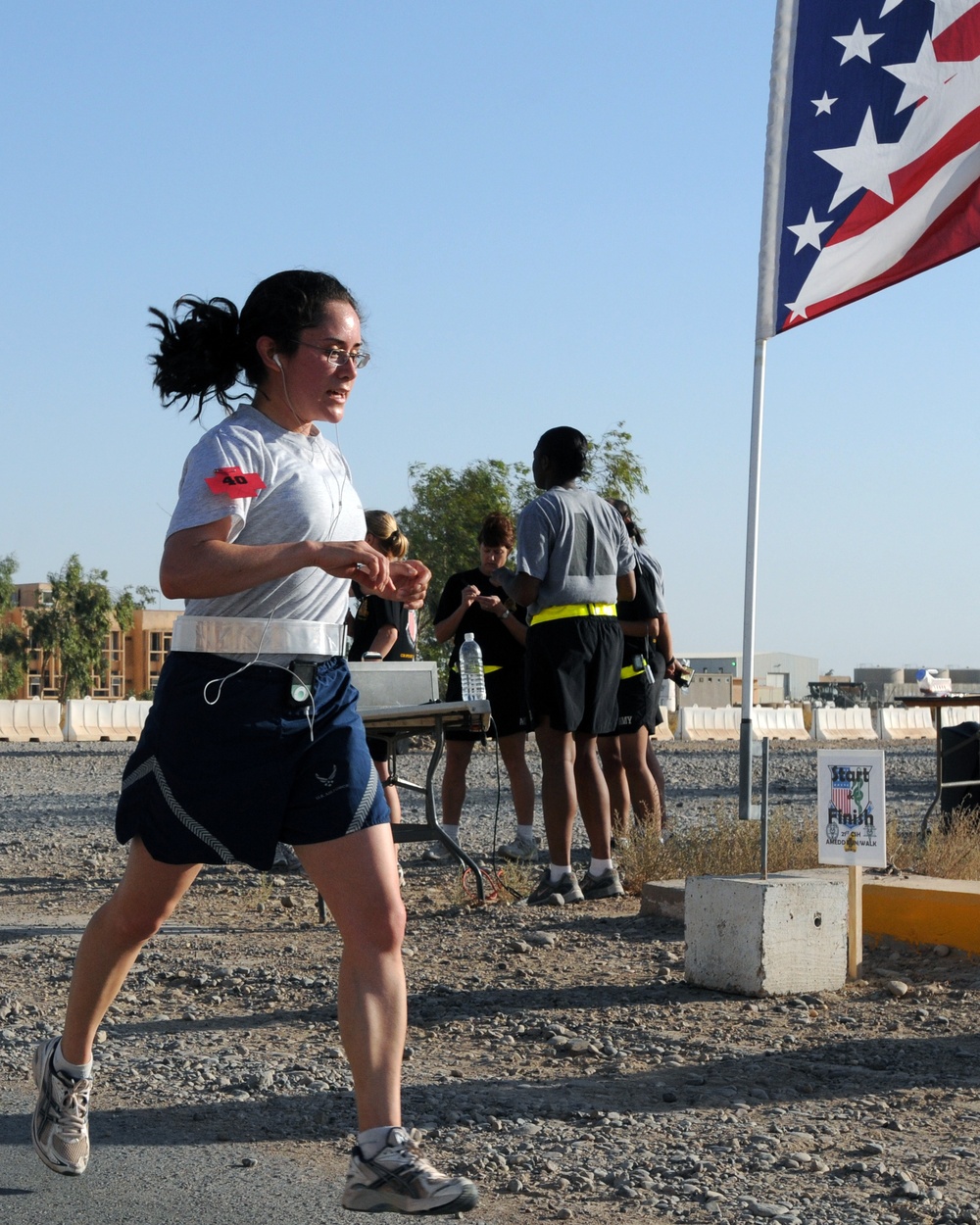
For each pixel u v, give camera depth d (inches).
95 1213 134.3
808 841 333.7
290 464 129.8
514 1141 154.6
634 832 354.6
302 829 126.0
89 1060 139.5
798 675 3900.1
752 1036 200.5
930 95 261.3
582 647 297.4
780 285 271.9
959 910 253.9
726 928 228.1
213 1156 151.3
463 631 359.6
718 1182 141.7
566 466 299.6
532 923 287.1
